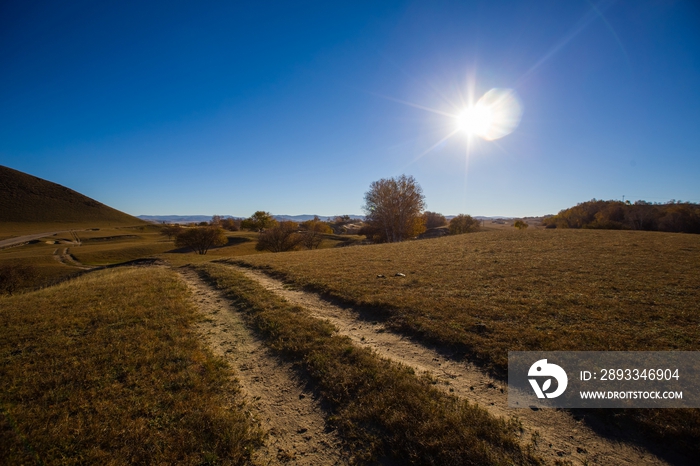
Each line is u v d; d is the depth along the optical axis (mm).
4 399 5707
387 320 9219
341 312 10352
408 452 4316
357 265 17547
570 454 4230
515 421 4871
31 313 10445
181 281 16547
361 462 4293
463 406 5156
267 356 7578
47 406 5496
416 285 12398
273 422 5227
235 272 17875
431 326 8250
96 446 4551
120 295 12719
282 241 57656
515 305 9469
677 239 22375
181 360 7133
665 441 4324
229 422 5023
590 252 18000
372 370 6289
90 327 9203
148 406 5457
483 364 6527
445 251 21719
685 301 9133
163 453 4441
